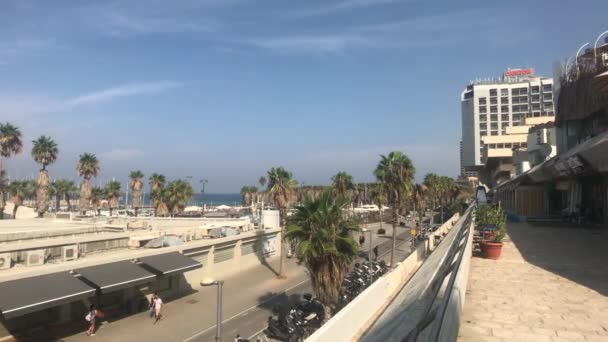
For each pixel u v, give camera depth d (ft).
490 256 42.60
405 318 23.73
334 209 60.18
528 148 184.96
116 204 278.26
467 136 465.47
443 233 111.34
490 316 22.67
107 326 68.74
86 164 226.38
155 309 72.74
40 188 200.23
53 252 70.23
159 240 90.38
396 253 152.56
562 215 108.17
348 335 38.68
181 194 223.30
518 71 463.01
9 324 59.67
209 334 65.36
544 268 37.35
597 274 34.35
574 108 102.32
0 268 60.49
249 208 403.13
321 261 59.41
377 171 135.54
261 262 129.59
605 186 84.33
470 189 391.24
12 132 190.90
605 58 88.48
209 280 50.88
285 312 68.08
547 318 22.27
